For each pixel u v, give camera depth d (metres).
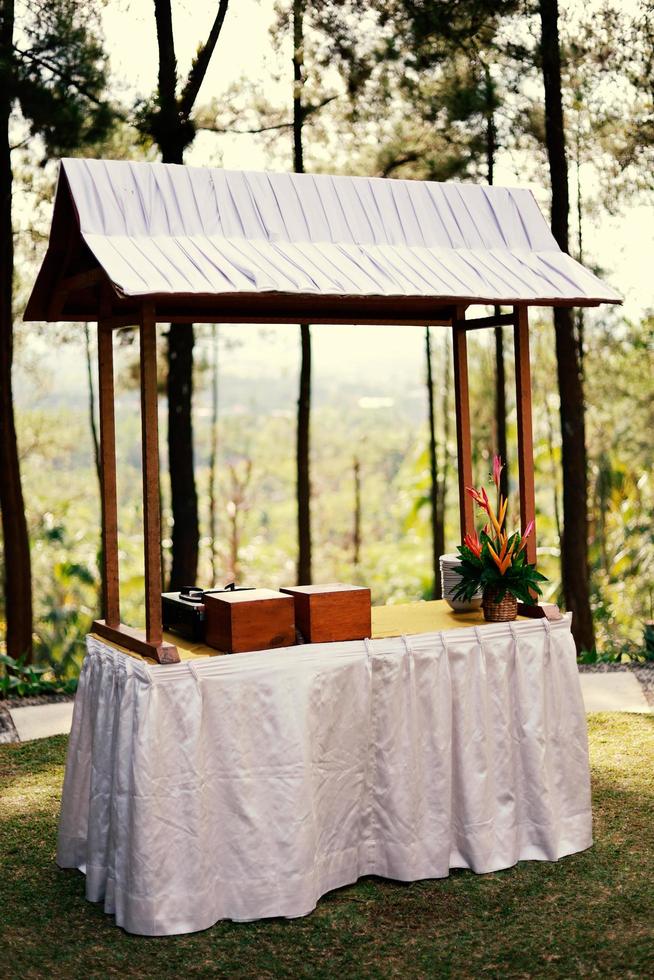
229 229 3.85
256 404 24.30
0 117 7.82
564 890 3.71
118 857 3.46
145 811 3.35
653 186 8.98
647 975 3.09
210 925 3.45
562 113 8.80
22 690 7.42
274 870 3.50
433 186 4.35
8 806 4.80
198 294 3.27
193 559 8.99
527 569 4.06
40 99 7.88
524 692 3.99
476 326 4.53
